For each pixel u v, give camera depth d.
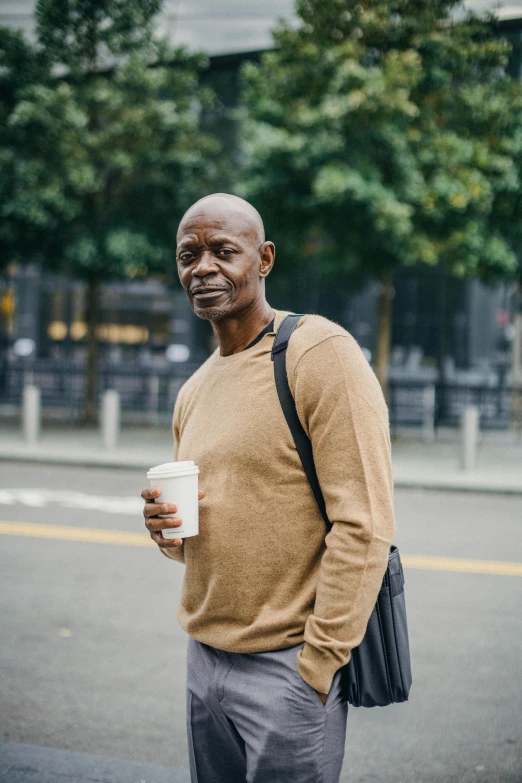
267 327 1.94
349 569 1.70
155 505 1.85
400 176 11.51
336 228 12.37
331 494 1.74
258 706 1.81
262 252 1.97
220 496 1.85
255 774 1.82
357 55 11.44
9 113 13.36
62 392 19.42
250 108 12.48
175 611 5.22
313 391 1.77
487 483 9.88
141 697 3.97
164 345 31.42
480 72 12.14
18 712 3.80
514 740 3.57
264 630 1.81
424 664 4.41
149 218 14.25
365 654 1.84
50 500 8.83
